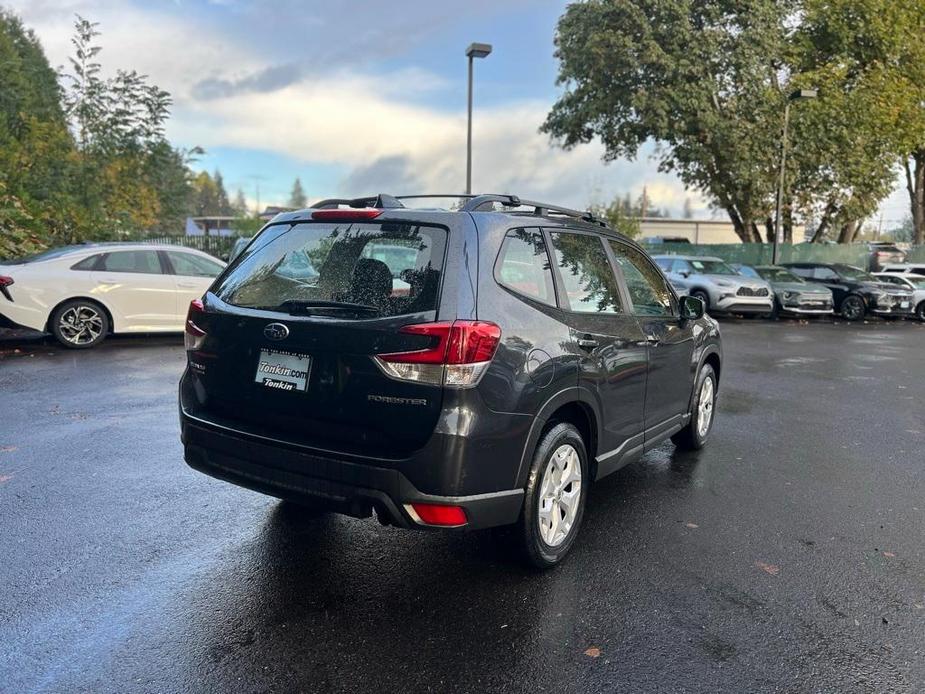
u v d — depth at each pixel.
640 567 3.78
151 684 2.67
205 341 3.68
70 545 3.81
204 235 27.89
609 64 24.42
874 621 3.28
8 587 3.34
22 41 36.72
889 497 4.98
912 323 20.50
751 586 3.60
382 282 3.29
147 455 5.35
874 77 26.22
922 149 30.98
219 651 2.89
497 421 3.19
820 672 2.87
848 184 26.55
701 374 5.78
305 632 3.05
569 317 3.78
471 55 19.48
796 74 26.12
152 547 3.82
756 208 27.09
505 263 3.46
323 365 3.23
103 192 21.38
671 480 5.28
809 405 8.09
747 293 19.03
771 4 24.53
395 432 3.10
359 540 4.00
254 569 3.62
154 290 10.45
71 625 3.04
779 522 4.48
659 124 23.95
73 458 5.24
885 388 9.31
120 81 22.62
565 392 3.61
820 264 22.27
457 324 3.07
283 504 4.49
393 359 3.06
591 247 4.31
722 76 24.56
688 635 3.12
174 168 27.22
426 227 3.36
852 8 26.05
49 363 8.95
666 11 23.56
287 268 3.59
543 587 3.53
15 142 17.47
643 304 4.78
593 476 4.12
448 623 3.16
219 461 3.57
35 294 9.68
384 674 2.78
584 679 2.79
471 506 3.15
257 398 3.46
